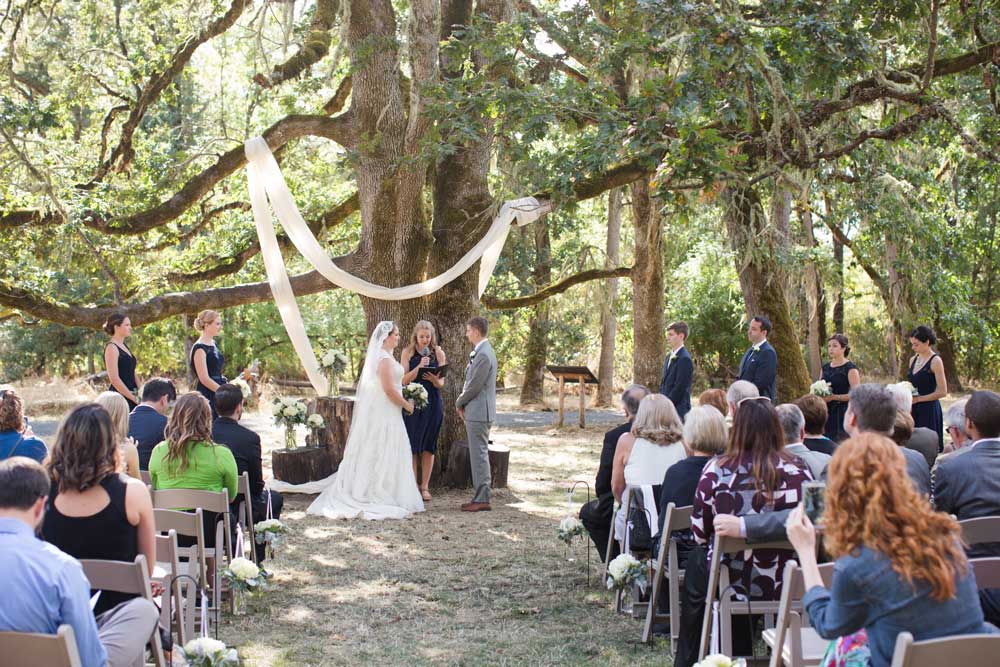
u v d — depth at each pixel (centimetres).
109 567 330
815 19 808
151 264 1436
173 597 447
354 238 1583
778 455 407
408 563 670
